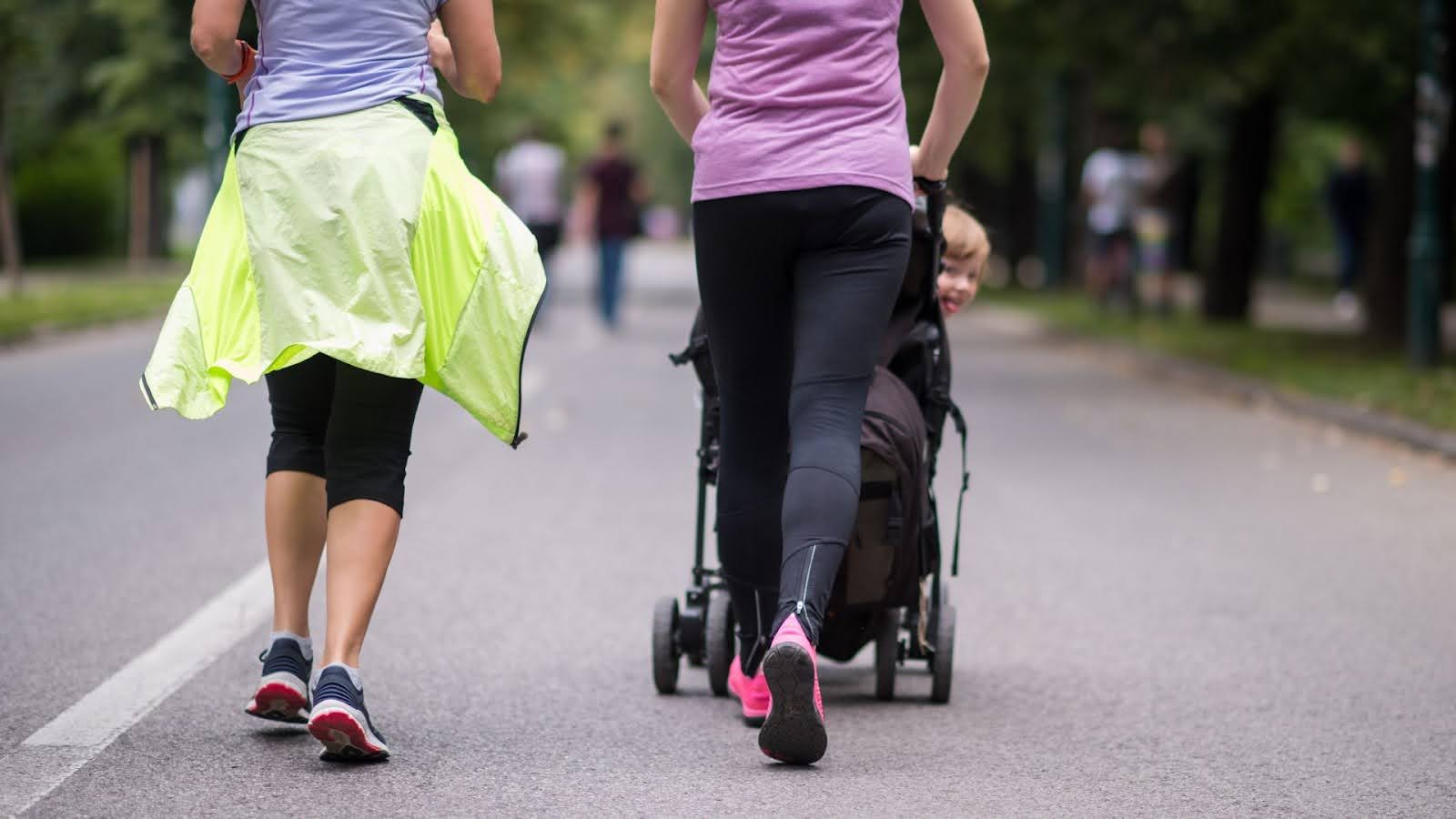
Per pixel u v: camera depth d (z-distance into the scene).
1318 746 13.10
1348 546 22.12
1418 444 31.20
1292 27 45.19
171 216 113.62
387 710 13.68
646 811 11.08
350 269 11.69
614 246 60.62
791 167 11.97
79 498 24.00
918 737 13.22
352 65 12.02
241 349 11.88
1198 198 100.88
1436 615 18.08
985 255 15.66
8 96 56.44
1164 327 58.91
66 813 10.78
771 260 12.21
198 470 26.70
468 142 102.44
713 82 12.38
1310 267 124.38
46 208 93.88
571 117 119.00
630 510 24.14
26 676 14.41
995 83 82.88
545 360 48.19
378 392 12.02
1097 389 42.31
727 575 13.23
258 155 11.88
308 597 12.59
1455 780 12.21
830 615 13.55
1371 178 75.56
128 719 13.09
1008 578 19.91
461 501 24.61
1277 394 38.34
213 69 12.20
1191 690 14.91
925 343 14.06
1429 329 40.88
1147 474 28.41
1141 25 47.97
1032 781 12.02
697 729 13.30
